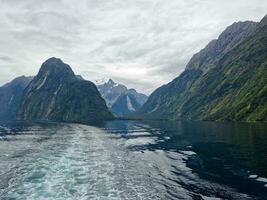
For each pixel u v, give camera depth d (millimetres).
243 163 65938
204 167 62938
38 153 81438
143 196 42281
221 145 96562
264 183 48969
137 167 63281
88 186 47031
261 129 154875
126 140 121250
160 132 166250
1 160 69938
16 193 42969
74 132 169250
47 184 47875
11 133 162250
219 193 43625
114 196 42062
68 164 65188
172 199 40938
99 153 82812
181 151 87188
